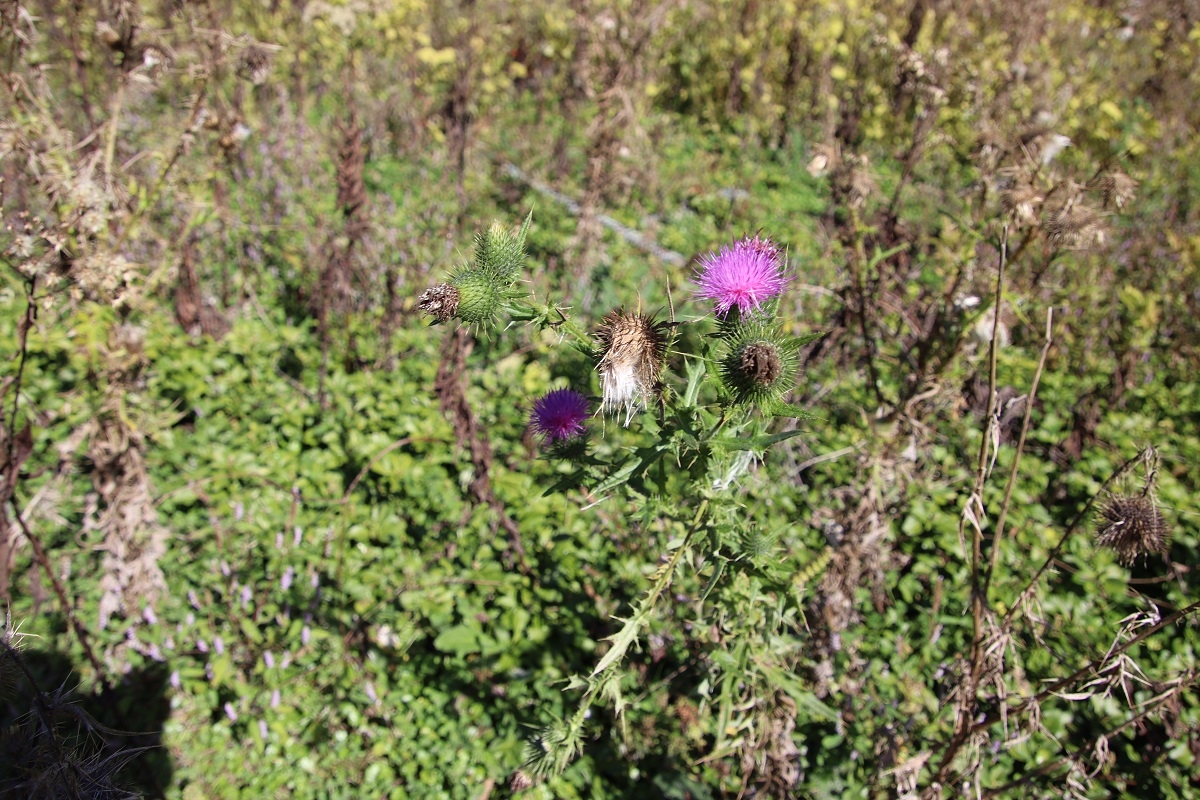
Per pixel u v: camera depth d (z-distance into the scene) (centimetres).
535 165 794
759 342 210
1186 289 653
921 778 326
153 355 484
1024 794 323
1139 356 578
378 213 663
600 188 628
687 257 675
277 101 796
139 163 573
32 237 311
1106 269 651
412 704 360
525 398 497
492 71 926
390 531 413
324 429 472
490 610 394
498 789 339
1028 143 361
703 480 228
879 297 409
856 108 833
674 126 949
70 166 345
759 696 274
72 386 475
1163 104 1022
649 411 232
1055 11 1141
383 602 387
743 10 1010
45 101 346
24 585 384
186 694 358
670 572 236
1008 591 406
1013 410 463
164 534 371
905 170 475
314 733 348
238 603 382
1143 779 345
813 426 489
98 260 322
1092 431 514
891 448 355
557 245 647
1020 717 281
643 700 356
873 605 399
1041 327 530
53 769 193
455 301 215
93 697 349
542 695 352
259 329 537
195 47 438
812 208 778
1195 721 356
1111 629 391
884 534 354
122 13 360
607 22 809
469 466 453
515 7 1038
